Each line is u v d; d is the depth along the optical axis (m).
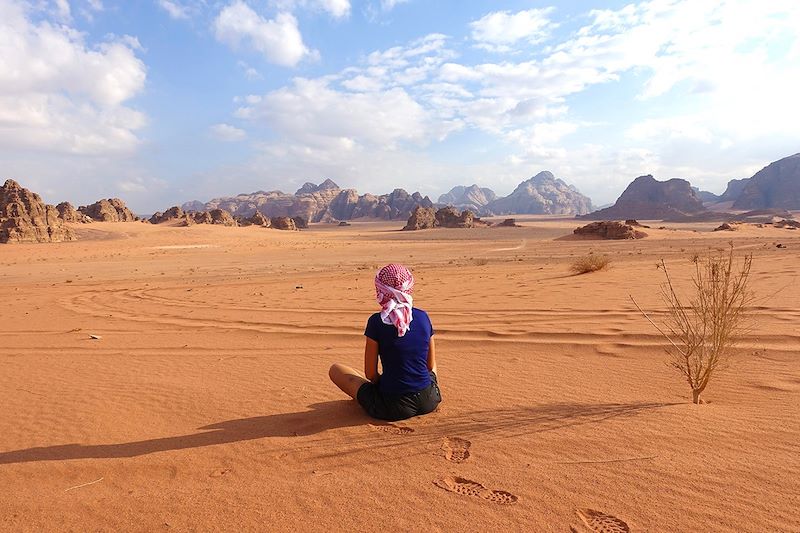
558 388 5.15
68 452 3.96
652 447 3.46
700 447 3.43
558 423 4.04
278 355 7.54
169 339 9.32
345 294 15.65
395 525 2.62
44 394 5.76
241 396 5.35
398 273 4.27
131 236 97.31
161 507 2.96
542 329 8.29
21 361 7.82
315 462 3.53
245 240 93.75
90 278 31.06
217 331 9.99
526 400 4.75
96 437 4.28
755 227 108.62
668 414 4.11
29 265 46.47
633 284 13.35
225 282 23.84
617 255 37.53
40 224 83.69
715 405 4.39
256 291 18.06
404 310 4.21
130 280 28.00
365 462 3.47
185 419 4.66
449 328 8.87
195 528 2.69
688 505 2.71
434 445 3.71
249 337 9.20
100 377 6.54
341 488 3.08
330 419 4.45
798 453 3.28
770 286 11.28
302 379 6.02
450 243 83.94
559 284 14.85
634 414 4.17
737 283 4.64
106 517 2.87
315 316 11.30
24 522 2.85
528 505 2.78
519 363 6.34
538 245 69.31
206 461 3.65
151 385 5.98
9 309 15.46
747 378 5.25
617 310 9.66
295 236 123.62
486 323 9.23
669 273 15.48
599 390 5.04
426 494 2.95
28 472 3.59
